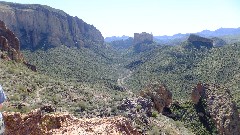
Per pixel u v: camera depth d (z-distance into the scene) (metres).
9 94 51.56
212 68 155.62
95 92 80.81
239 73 136.50
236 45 171.75
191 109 86.69
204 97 89.31
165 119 66.62
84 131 14.00
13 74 69.56
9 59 86.62
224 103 84.00
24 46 195.62
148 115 59.56
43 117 14.58
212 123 81.50
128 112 54.94
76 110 52.00
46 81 76.56
